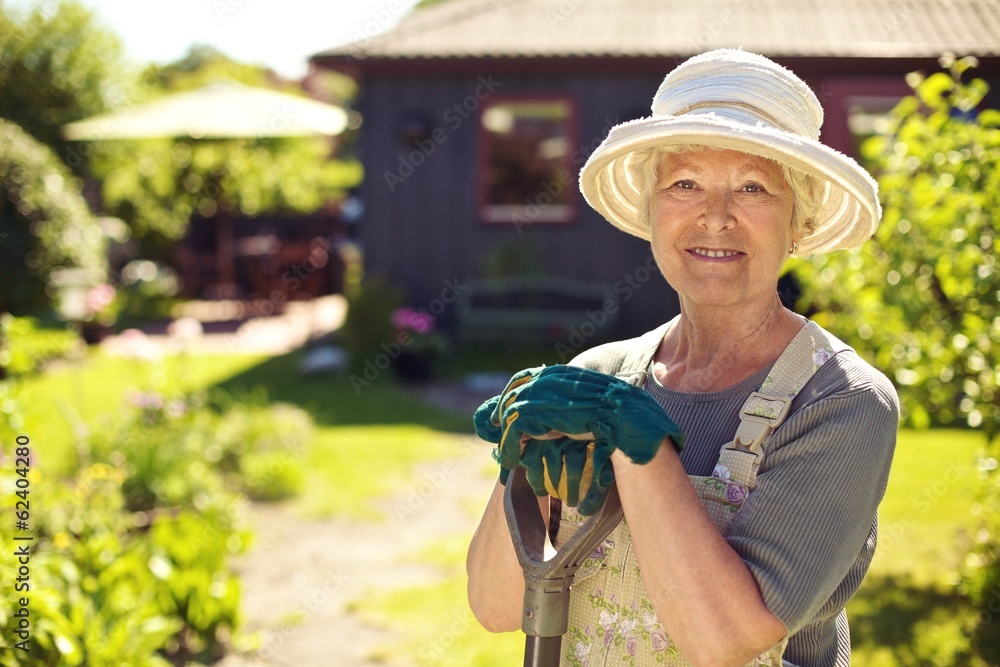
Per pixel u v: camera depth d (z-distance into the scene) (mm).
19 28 15812
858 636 3975
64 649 2949
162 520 4324
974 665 3701
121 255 14680
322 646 4242
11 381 3605
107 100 16625
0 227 10500
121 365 10266
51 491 4219
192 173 14594
